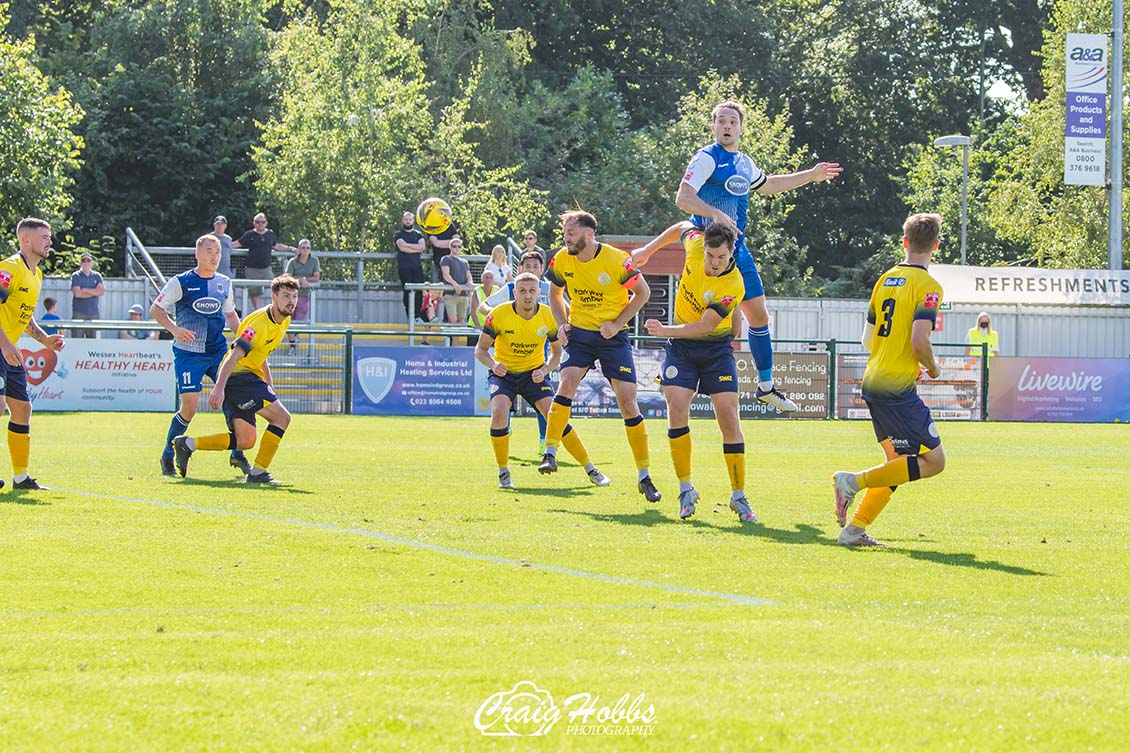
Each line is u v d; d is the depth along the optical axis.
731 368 21.09
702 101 110.06
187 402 27.41
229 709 9.14
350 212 83.44
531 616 12.48
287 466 30.94
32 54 95.06
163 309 26.91
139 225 97.00
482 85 99.81
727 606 13.09
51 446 35.72
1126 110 103.56
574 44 130.12
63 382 56.16
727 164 23.41
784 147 109.31
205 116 97.12
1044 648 11.29
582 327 24.98
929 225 18.14
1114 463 36.22
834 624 12.20
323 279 75.12
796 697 9.47
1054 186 109.31
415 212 84.19
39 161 70.75
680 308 21.12
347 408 59.03
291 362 59.16
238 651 10.85
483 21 115.56
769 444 43.31
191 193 96.69
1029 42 142.50
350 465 31.44
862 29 138.12
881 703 9.34
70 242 86.38
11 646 10.99
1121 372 65.50
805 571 15.55
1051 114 106.75
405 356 59.06
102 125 95.12
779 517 21.45
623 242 86.00
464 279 66.75
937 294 17.89
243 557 15.93
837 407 62.56
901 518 21.83
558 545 17.44
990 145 131.62
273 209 90.31
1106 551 17.78
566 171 107.94
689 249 21.02
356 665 10.39
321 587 13.97
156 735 8.58
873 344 18.42
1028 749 8.39
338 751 8.30
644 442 23.91
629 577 14.88
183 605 12.91
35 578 14.33
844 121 140.00
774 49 134.75
